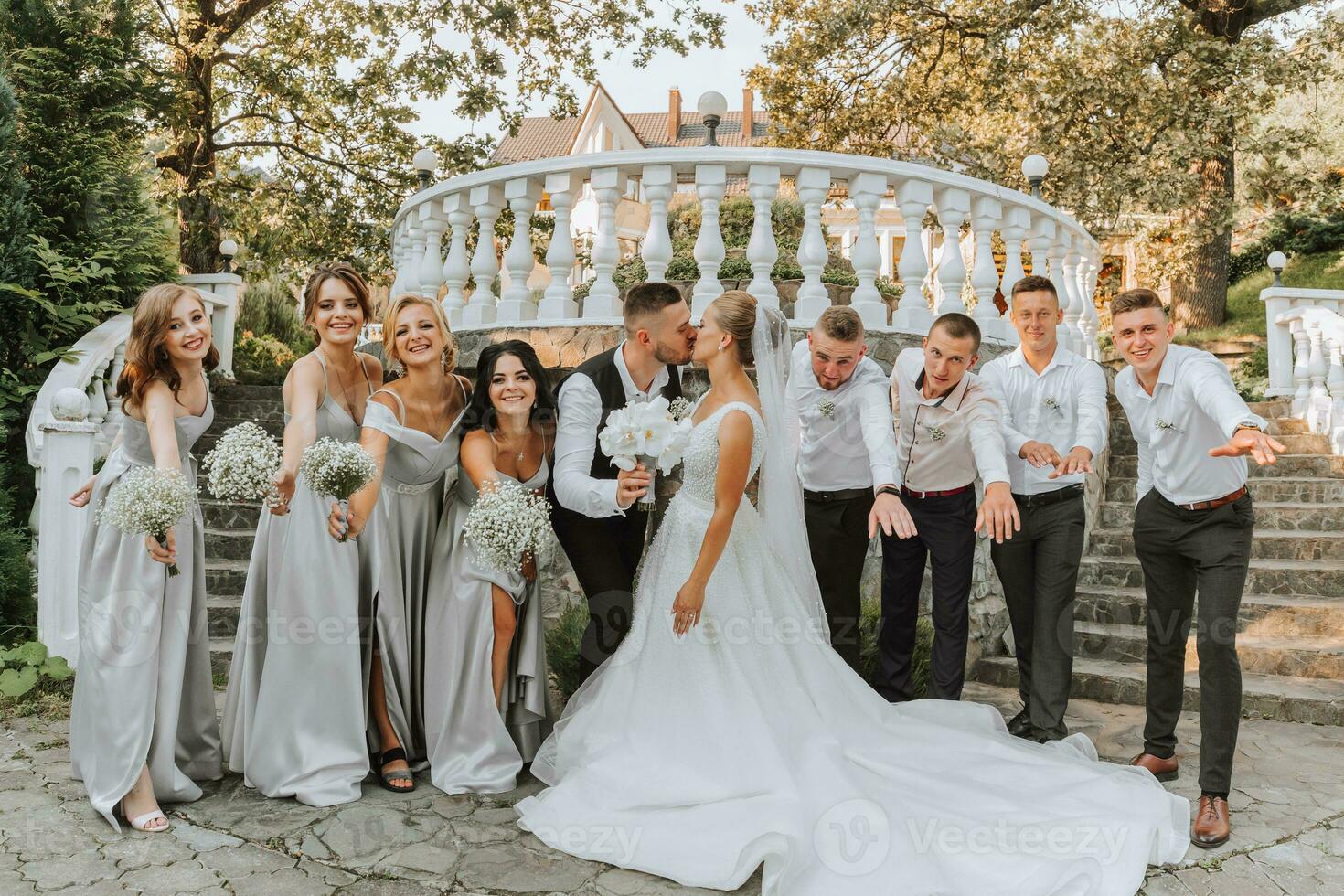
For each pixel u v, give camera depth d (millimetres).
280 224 13203
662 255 5004
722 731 2975
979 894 2469
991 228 5668
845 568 3951
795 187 5180
